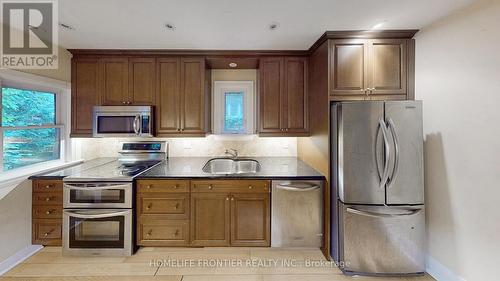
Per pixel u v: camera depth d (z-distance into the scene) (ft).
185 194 9.05
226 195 9.05
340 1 6.52
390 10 6.98
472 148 6.57
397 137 7.70
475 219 6.54
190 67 10.69
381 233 7.80
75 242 8.70
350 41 8.56
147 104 10.66
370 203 7.84
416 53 8.52
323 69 8.98
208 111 11.81
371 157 7.79
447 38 7.27
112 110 10.39
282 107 10.75
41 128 9.66
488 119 6.18
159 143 11.82
